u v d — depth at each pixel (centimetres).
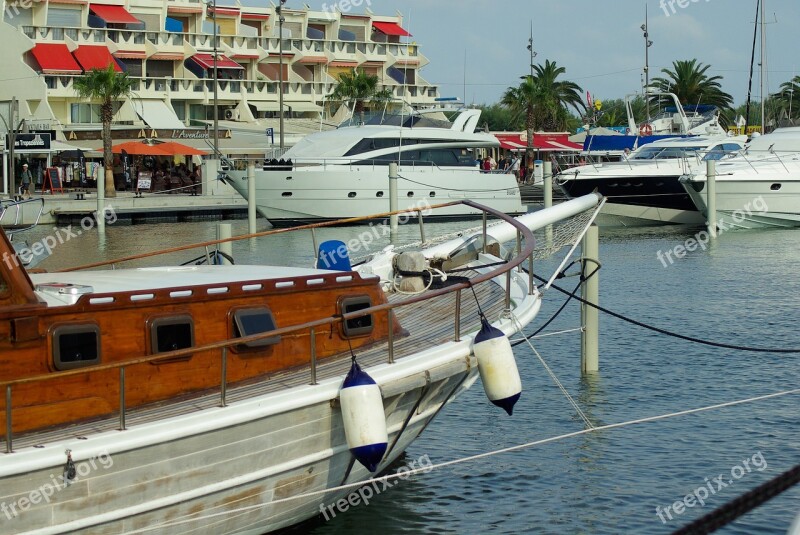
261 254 2942
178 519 801
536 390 1455
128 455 752
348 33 7594
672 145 4088
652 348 1684
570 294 1450
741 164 3606
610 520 1002
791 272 2531
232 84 6606
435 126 4162
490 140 4100
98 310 806
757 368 1539
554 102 7662
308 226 1256
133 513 767
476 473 1133
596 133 6600
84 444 731
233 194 4912
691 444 1205
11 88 5606
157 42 6406
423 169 3956
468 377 1005
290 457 850
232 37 6806
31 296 781
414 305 1141
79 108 6034
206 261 1289
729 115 8575
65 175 5122
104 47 6116
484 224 1312
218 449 800
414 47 7738
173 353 788
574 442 1227
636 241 3347
